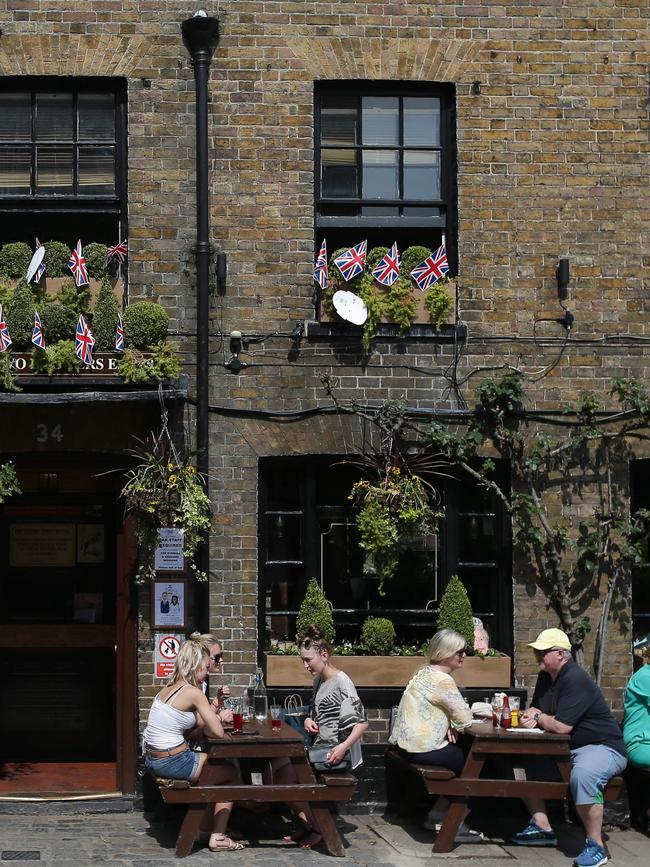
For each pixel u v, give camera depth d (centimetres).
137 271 977
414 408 981
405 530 966
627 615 984
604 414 990
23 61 984
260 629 978
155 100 987
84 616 1055
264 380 978
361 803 953
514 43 1007
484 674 965
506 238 997
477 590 1000
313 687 909
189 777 818
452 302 988
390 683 957
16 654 1057
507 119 1004
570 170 1002
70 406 967
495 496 998
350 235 1012
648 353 999
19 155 1001
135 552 985
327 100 1018
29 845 844
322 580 994
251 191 988
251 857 815
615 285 1000
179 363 959
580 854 820
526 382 989
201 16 975
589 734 843
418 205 1012
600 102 1007
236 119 990
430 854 833
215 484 971
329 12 1001
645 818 930
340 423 979
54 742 1058
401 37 1003
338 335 981
